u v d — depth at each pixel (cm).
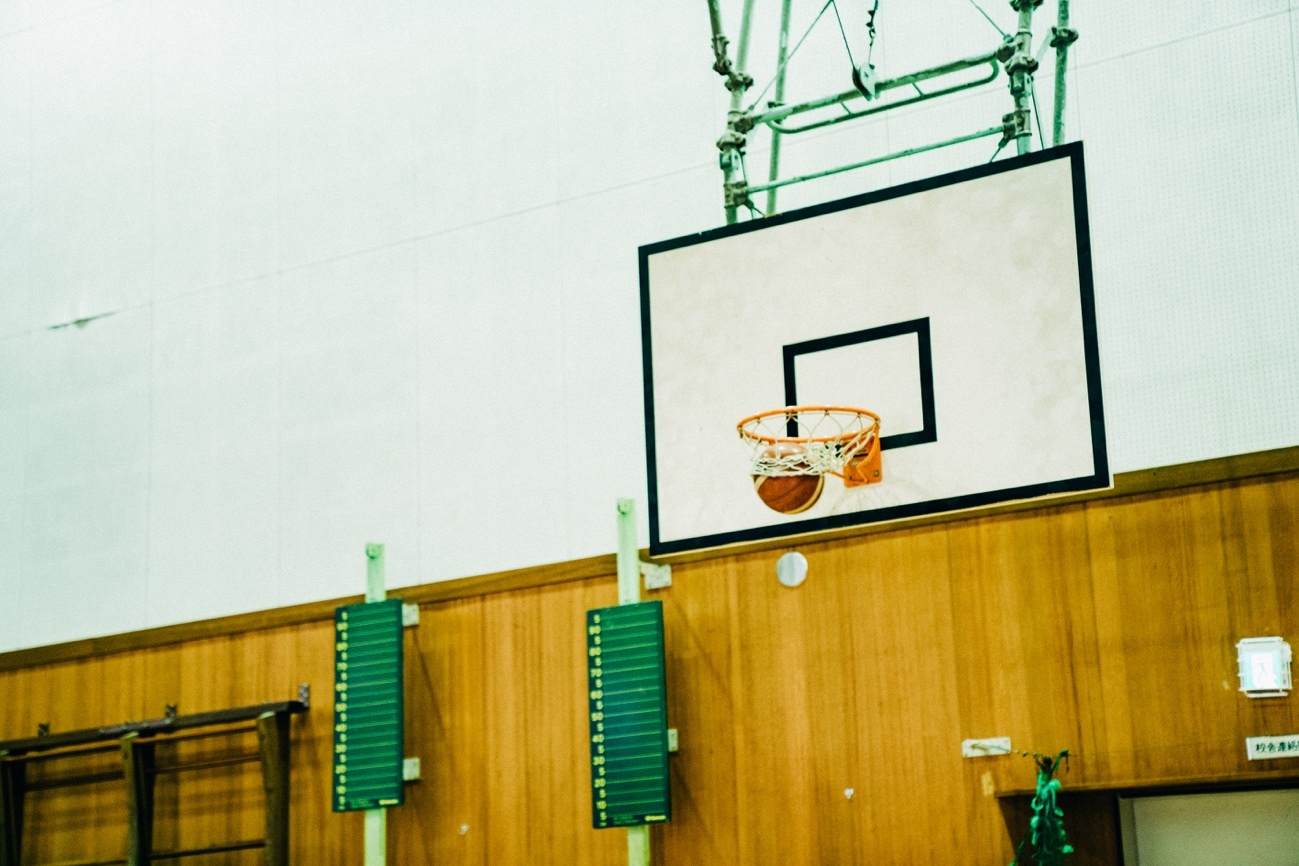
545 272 872
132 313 988
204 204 982
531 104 897
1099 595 608
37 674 831
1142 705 592
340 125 951
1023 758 607
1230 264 721
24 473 995
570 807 687
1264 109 727
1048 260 619
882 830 627
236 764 760
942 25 793
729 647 673
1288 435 694
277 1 988
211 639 791
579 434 842
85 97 1038
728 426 658
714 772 664
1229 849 607
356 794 712
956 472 613
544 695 705
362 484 893
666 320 684
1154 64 753
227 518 925
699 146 843
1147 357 729
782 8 739
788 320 659
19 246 1036
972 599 630
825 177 805
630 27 877
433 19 936
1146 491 609
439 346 892
